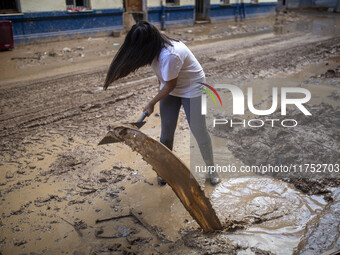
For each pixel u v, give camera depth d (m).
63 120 5.41
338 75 7.82
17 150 4.42
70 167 4.00
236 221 3.03
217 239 2.77
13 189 3.59
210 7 19.08
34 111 5.80
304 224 3.01
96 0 14.02
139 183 3.71
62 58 10.20
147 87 7.17
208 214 2.81
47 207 3.30
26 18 12.09
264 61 9.53
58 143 4.62
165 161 2.54
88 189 3.58
